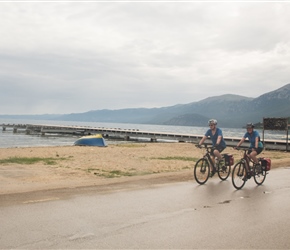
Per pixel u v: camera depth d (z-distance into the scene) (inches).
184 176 472.1
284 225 237.1
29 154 811.4
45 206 274.7
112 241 197.5
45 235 204.8
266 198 333.7
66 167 573.3
